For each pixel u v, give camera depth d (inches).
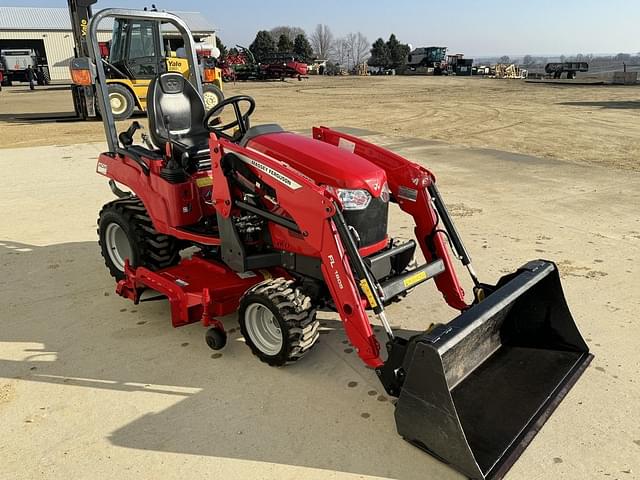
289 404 110.7
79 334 138.9
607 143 421.4
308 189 109.1
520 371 113.4
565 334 119.0
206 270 143.4
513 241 198.4
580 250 188.9
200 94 174.2
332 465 94.5
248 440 100.7
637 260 179.2
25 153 383.6
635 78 1187.3
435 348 86.8
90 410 109.7
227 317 148.2
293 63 1402.6
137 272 142.6
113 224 163.8
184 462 95.6
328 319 146.0
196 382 118.5
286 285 118.3
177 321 133.3
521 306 122.3
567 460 94.5
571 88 1035.9
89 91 565.6
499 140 441.1
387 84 1213.1
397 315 146.0
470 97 851.4
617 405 108.3
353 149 142.0
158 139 153.6
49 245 201.0
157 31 568.1
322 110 669.9
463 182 291.4
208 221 149.6
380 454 96.8
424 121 566.3
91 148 402.0
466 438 91.0
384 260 120.8
